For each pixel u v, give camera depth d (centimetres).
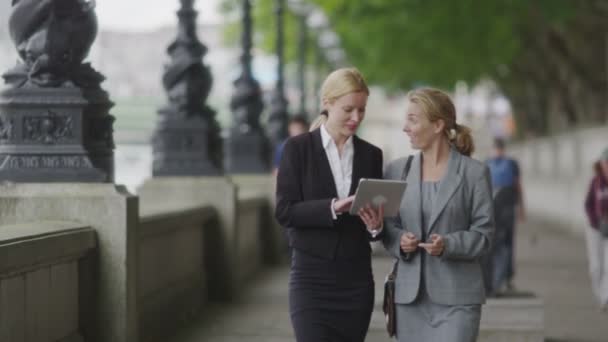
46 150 891
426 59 4097
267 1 5109
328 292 682
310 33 5050
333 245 679
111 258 889
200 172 1520
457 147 703
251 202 1869
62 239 808
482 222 689
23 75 901
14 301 725
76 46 896
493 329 1045
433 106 691
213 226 1516
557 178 3769
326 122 698
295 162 688
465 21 3384
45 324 793
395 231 691
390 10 3497
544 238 3147
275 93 2816
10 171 889
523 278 1961
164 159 1522
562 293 1719
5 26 1486
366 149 695
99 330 891
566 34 3491
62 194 888
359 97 679
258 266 2002
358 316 684
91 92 904
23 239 736
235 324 1291
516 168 1820
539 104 4869
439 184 694
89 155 896
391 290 701
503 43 3616
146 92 2950
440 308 688
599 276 1503
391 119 13012
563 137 3694
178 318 1263
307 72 6050
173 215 1239
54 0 888
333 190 685
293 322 687
